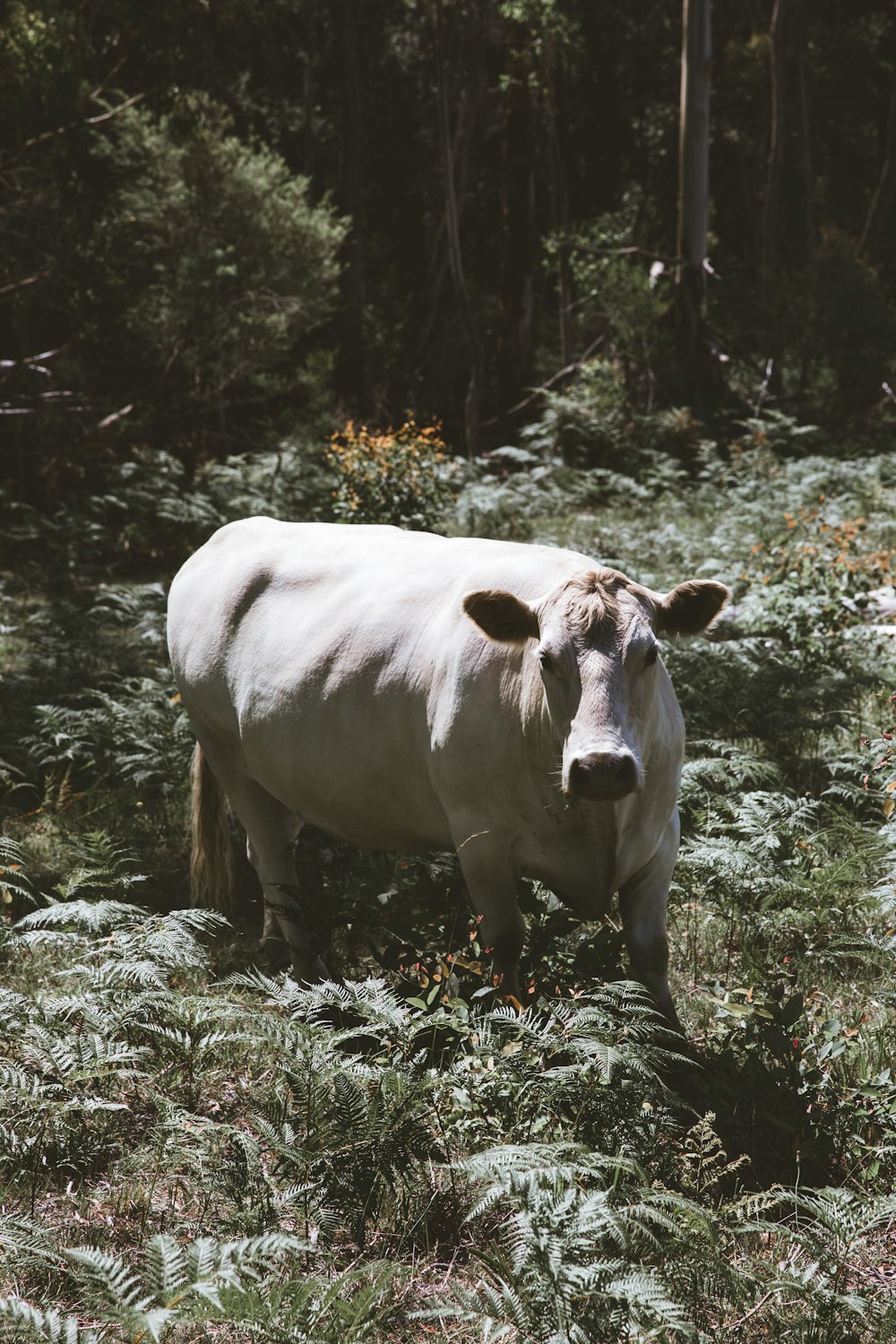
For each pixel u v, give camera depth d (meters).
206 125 22.95
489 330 34.25
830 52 39.31
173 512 17.25
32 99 20.19
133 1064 4.52
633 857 4.58
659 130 36.81
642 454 21.53
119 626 13.09
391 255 36.12
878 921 5.83
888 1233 3.79
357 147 28.61
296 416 23.73
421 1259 3.65
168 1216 3.83
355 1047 4.80
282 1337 3.03
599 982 4.53
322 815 5.59
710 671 9.08
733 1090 4.24
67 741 8.64
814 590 10.36
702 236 24.41
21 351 21.42
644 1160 3.88
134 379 22.39
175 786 8.05
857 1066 4.50
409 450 14.66
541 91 29.84
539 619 4.31
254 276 21.88
